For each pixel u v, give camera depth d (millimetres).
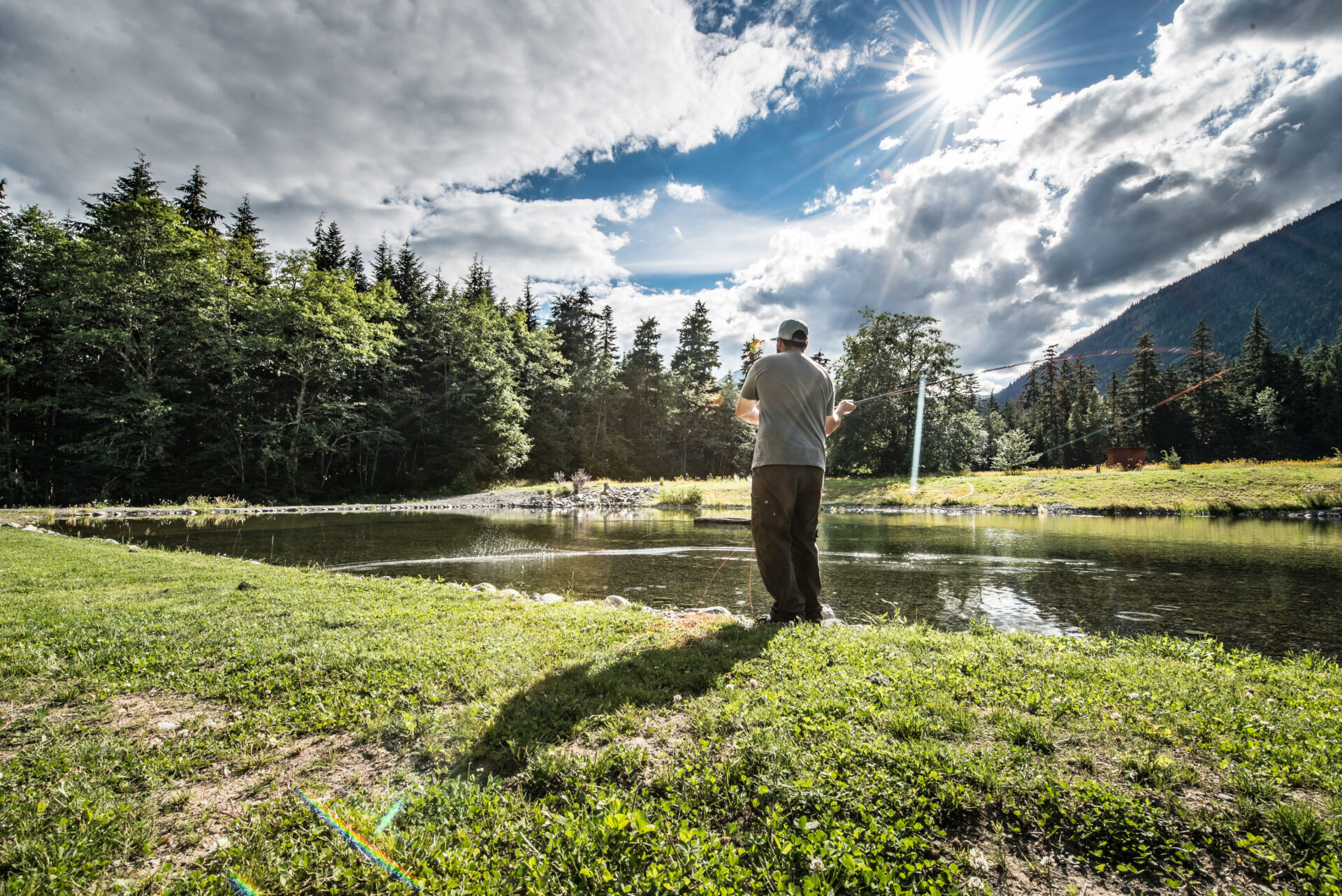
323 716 2943
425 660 3664
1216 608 6570
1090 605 6828
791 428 4887
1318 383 55500
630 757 2379
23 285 27953
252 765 2516
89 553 9281
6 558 8508
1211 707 2791
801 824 1911
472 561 10609
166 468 29641
